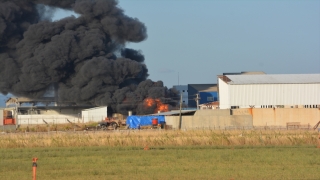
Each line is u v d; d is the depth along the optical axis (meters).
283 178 75.62
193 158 102.00
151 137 144.12
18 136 156.25
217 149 119.56
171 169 86.44
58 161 99.19
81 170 86.06
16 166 91.62
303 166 90.00
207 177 77.06
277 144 130.12
